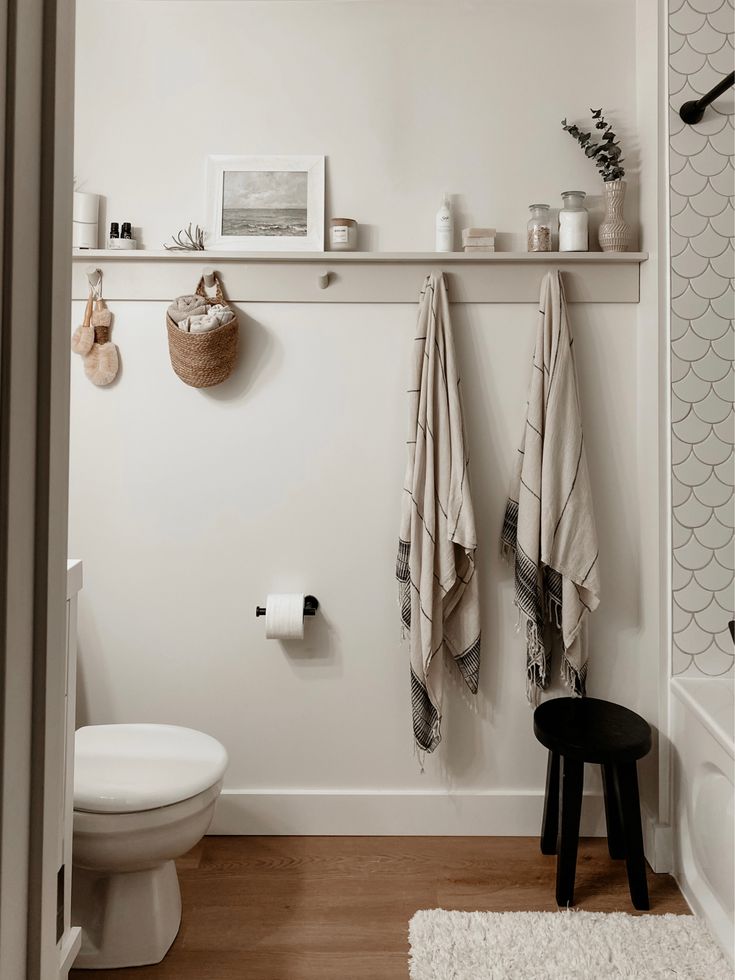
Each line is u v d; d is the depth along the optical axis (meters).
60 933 1.57
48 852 0.57
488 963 1.79
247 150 2.41
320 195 2.40
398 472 2.42
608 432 2.40
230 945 1.89
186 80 2.40
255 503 2.43
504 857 2.30
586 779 2.44
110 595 2.43
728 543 2.21
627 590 2.41
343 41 2.40
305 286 2.38
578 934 1.89
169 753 1.91
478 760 2.44
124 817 1.69
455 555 2.35
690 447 2.20
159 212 2.41
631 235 2.37
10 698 0.51
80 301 2.39
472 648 2.32
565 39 2.39
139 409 2.41
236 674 2.44
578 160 2.41
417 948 1.85
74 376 2.41
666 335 2.21
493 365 2.40
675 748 2.18
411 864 2.26
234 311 2.39
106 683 2.44
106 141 2.41
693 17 2.18
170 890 1.92
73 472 2.42
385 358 2.40
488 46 2.40
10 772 0.52
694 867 2.07
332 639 2.44
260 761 2.45
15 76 0.50
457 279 2.37
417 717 2.30
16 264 0.51
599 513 2.41
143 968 1.82
